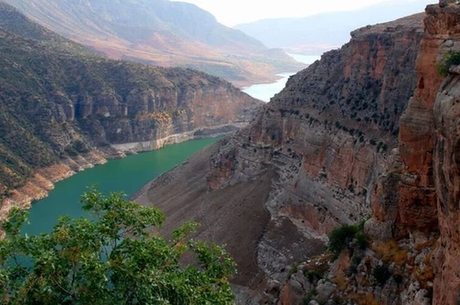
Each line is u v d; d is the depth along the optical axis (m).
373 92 82.75
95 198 31.36
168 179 147.00
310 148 90.88
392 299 37.03
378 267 38.97
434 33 36.66
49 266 25.95
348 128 82.94
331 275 44.53
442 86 29.78
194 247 33.53
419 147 37.75
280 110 108.88
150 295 26.67
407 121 38.19
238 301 74.81
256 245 87.00
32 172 161.75
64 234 27.98
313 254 76.94
